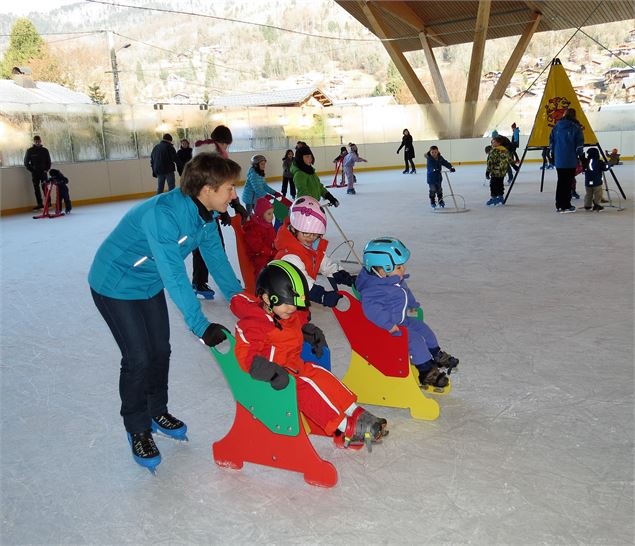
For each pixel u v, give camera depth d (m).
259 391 2.47
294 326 2.46
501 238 7.70
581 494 2.28
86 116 15.73
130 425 2.62
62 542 2.19
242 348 2.39
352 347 3.10
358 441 2.61
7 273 7.23
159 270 2.35
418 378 3.20
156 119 17.47
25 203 14.01
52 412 3.32
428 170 10.95
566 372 3.41
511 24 22.77
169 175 13.77
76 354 4.26
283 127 21.33
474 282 5.58
